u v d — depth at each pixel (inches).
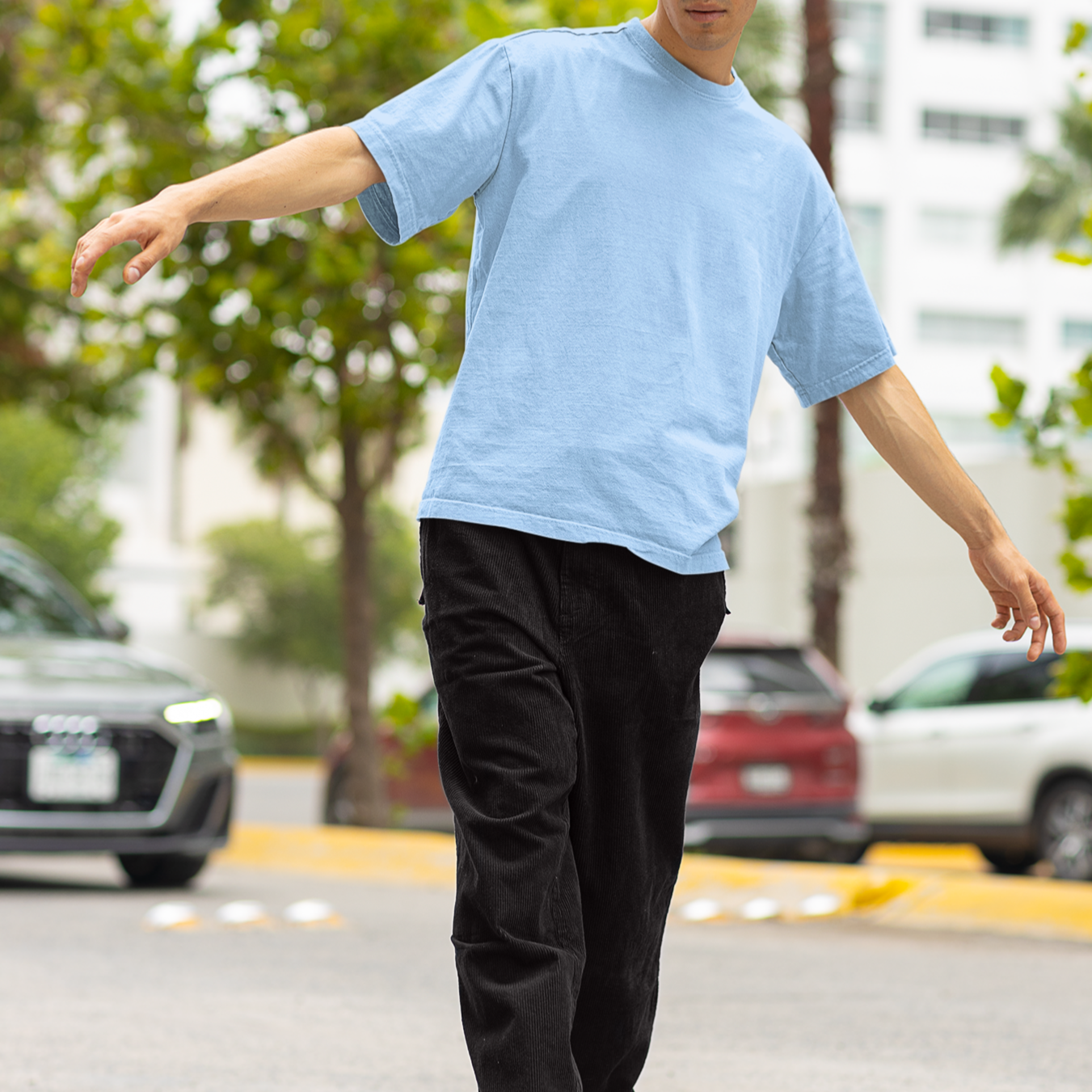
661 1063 405.1
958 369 4640.8
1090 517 642.2
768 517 2340.1
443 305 989.2
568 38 243.0
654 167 237.3
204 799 769.6
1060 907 674.2
